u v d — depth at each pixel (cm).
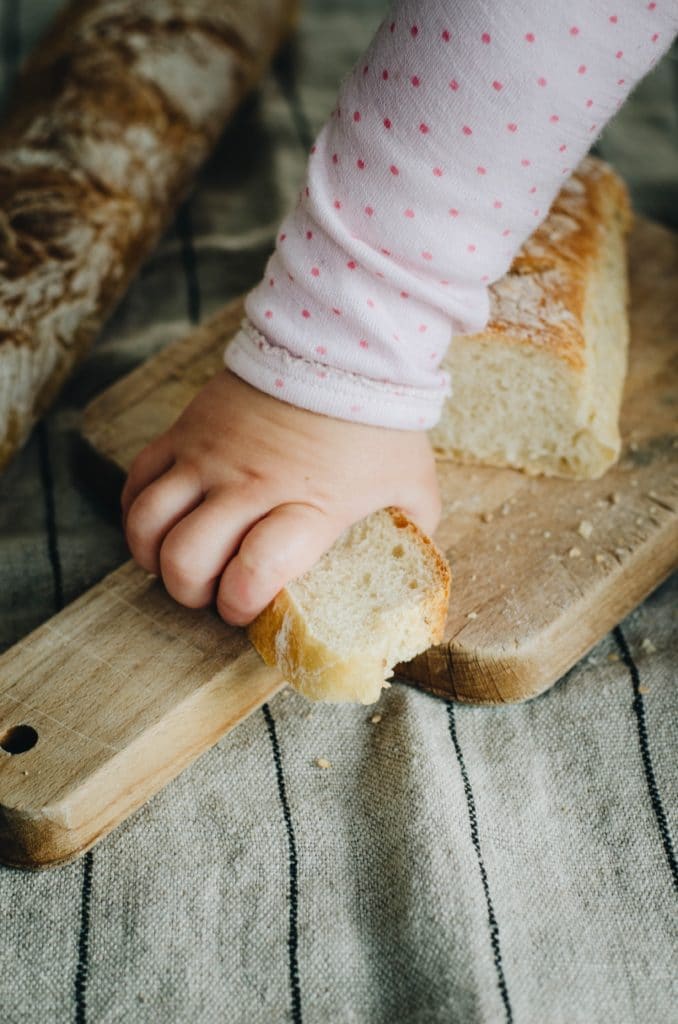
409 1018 43
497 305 52
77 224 58
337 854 46
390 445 47
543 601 49
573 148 45
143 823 46
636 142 72
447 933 44
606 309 56
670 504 51
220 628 47
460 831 46
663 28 43
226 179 70
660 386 56
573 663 49
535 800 47
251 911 45
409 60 44
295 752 48
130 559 51
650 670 50
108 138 61
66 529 54
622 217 62
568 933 44
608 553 50
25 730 45
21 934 44
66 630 47
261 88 76
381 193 45
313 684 45
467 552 50
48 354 56
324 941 44
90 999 43
